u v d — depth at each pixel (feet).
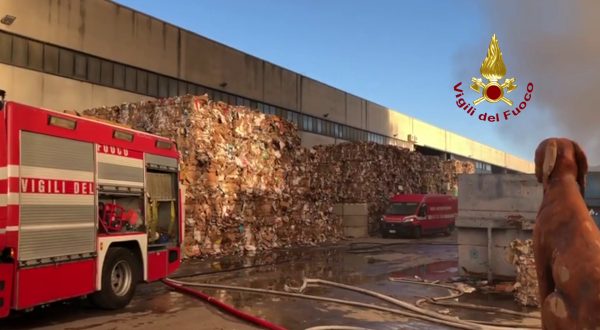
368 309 30.60
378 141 153.17
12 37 63.67
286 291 35.94
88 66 72.69
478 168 228.63
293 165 72.79
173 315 28.40
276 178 69.05
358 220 92.38
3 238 22.29
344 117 136.56
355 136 141.90
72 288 25.64
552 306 6.77
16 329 24.90
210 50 93.91
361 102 145.28
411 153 110.52
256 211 65.82
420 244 77.56
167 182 35.45
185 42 88.53
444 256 61.05
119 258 29.45
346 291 36.99
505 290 36.11
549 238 7.26
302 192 74.49
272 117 68.54
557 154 7.74
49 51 67.82
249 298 33.86
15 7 63.52
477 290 37.04
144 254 31.55
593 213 35.37
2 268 22.03
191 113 55.88
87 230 26.81
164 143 34.78
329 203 83.92
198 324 26.32
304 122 121.39
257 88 105.70
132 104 59.31
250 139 64.34
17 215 22.65
